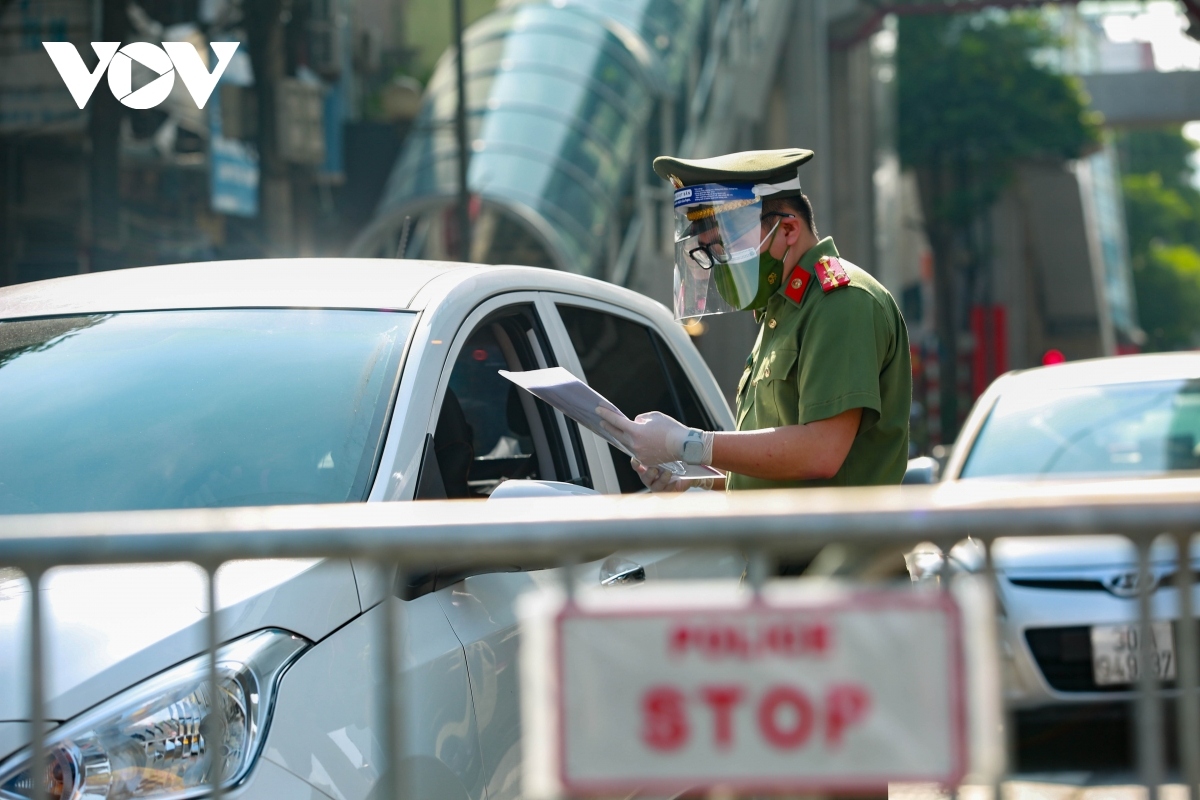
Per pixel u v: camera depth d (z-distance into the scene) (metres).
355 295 6.93
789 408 6.59
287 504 5.72
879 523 3.31
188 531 3.49
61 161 38.19
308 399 6.21
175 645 4.73
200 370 6.50
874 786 3.06
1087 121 113.88
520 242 51.19
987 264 120.81
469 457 6.94
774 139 77.94
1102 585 10.68
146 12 40.22
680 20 61.38
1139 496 3.42
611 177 52.94
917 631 3.06
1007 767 3.21
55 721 4.42
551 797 3.10
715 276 6.78
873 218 92.12
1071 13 136.88
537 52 55.22
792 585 3.18
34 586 3.51
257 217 45.56
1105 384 14.24
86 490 5.93
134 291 7.40
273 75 45.62
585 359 8.16
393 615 3.48
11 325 7.24
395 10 72.44
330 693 4.95
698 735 3.08
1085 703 10.51
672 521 3.34
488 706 5.72
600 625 3.10
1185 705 3.32
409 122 49.19
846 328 6.36
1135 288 187.62
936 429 67.75
